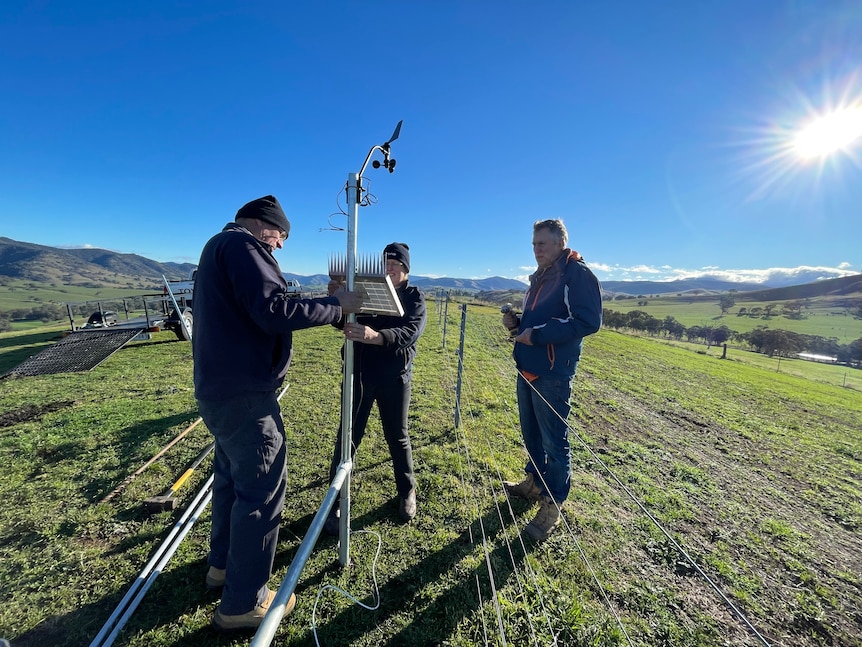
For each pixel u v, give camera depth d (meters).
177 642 1.91
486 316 18.62
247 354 1.72
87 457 3.83
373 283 1.82
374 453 4.00
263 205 1.89
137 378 6.99
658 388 8.95
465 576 2.41
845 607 2.47
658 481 4.07
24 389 6.34
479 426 4.95
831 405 9.99
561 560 2.61
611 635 2.09
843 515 3.70
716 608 2.37
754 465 4.84
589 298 2.58
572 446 4.82
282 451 1.96
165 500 2.96
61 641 1.91
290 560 2.47
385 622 2.08
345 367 1.96
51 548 2.56
